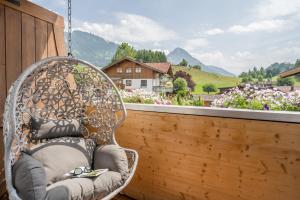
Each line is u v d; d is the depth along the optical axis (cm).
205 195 196
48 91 207
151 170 230
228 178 183
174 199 216
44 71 198
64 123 216
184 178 208
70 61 212
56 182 173
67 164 192
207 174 194
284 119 154
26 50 242
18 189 143
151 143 228
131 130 242
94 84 227
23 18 237
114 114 224
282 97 186
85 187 162
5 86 221
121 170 188
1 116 218
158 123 221
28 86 184
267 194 166
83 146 212
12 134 148
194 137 199
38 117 203
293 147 153
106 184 172
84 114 235
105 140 228
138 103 248
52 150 193
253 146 169
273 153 161
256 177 170
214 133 188
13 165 155
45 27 266
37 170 149
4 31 218
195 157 200
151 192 232
